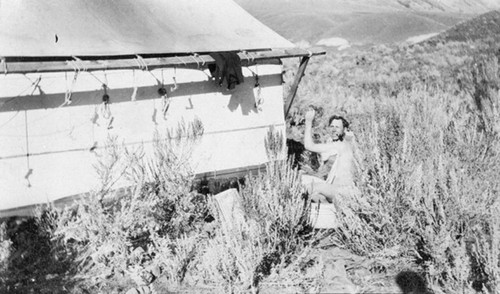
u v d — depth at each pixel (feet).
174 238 19.45
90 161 24.31
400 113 30.27
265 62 29.66
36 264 17.15
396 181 17.02
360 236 17.54
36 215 19.65
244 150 29.19
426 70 46.11
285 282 15.56
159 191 19.93
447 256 14.84
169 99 26.63
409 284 14.98
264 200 17.21
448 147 21.49
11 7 22.79
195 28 28.02
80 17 24.40
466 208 15.72
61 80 23.41
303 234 18.89
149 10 27.73
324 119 42.73
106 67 22.86
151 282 16.69
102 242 17.83
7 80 22.24
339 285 15.17
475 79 41.01
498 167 19.04
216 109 28.19
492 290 13.26
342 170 20.99
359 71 49.03
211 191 26.40
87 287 16.46
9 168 22.40
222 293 15.38
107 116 24.82
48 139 23.26
